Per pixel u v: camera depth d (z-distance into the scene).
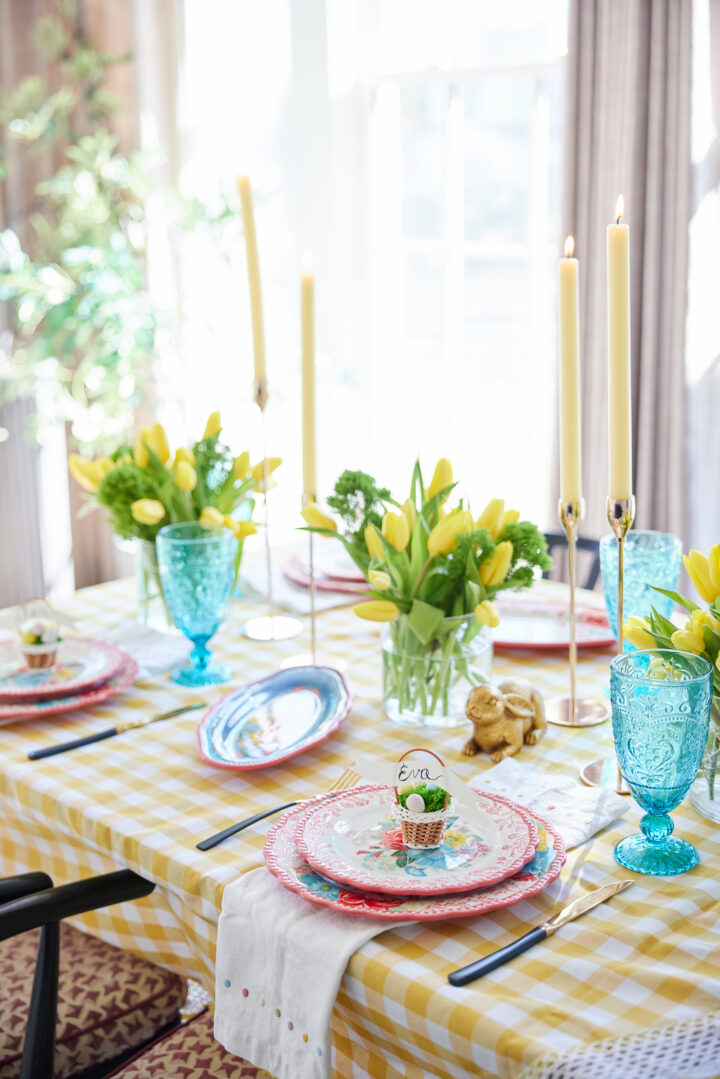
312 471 1.59
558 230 2.83
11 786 1.30
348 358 3.49
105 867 1.30
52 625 1.56
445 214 3.25
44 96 3.48
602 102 2.60
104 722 1.45
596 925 0.97
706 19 2.41
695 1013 0.86
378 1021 0.93
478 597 1.36
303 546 2.21
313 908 0.99
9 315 3.58
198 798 1.23
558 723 1.41
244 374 3.53
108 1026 1.36
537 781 1.23
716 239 2.53
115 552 3.75
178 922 1.28
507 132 3.09
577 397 1.33
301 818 1.10
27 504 3.75
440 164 3.22
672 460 2.65
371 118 3.30
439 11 3.12
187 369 3.48
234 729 1.41
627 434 1.24
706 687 1.01
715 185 2.50
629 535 1.47
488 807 1.12
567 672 1.59
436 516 1.44
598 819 1.14
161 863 1.10
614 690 1.04
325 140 3.26
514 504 3.35
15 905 1.13
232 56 3.29
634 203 2.58
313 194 3.32
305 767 1.30
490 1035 0.84
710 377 2.62
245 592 1.97
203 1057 1.28
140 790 1.25
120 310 3.16
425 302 3.36
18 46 3.47
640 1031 0.83
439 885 0.97
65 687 1.48
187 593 1.53
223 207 3.31
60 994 1.39
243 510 1.85
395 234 3.36
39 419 3.44
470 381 3.34
